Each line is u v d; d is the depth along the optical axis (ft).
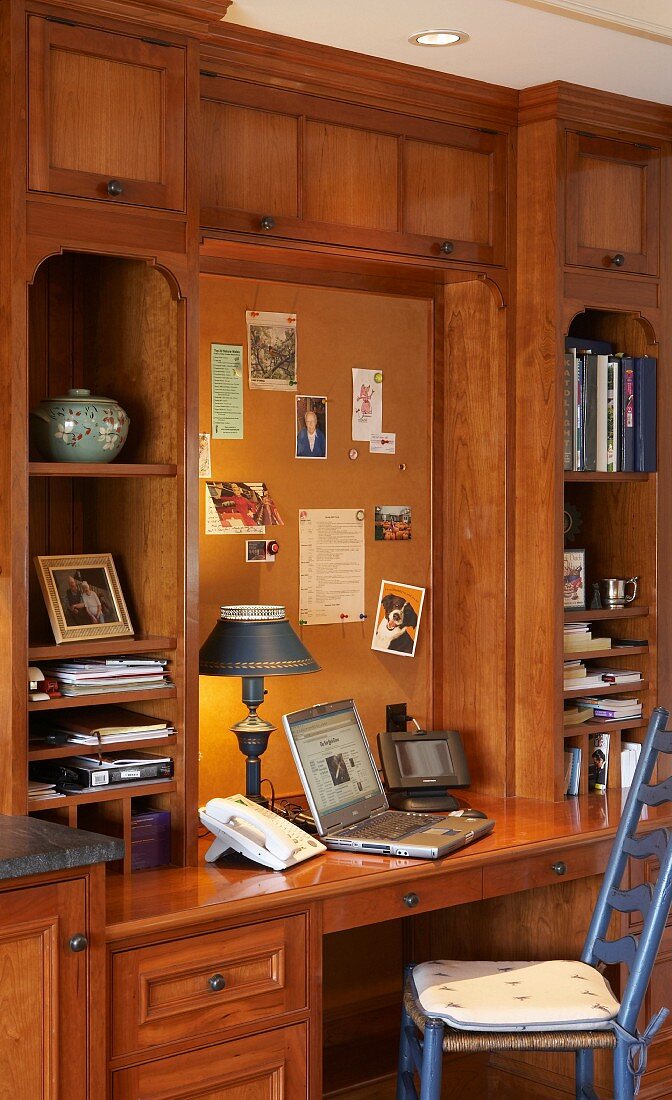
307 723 9.87
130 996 7.77
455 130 10.75
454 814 10.31
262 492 10.65
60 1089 7.30
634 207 11.66
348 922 8.80
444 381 11.75
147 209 8.51
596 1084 10.89
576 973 9.16
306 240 9.83
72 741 8.47
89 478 9.69
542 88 10.81
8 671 7.96
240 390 10.50
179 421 8.71
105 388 9.52
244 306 10.49
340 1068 11.28
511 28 9.41
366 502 11.32
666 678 12.10
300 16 9.10
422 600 11.66
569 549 11.64
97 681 8.46
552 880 10.02
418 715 11.68
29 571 9.23
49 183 8.06
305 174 9.81
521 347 11.23
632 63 10.27
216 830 9.01
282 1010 8.49
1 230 7.97
